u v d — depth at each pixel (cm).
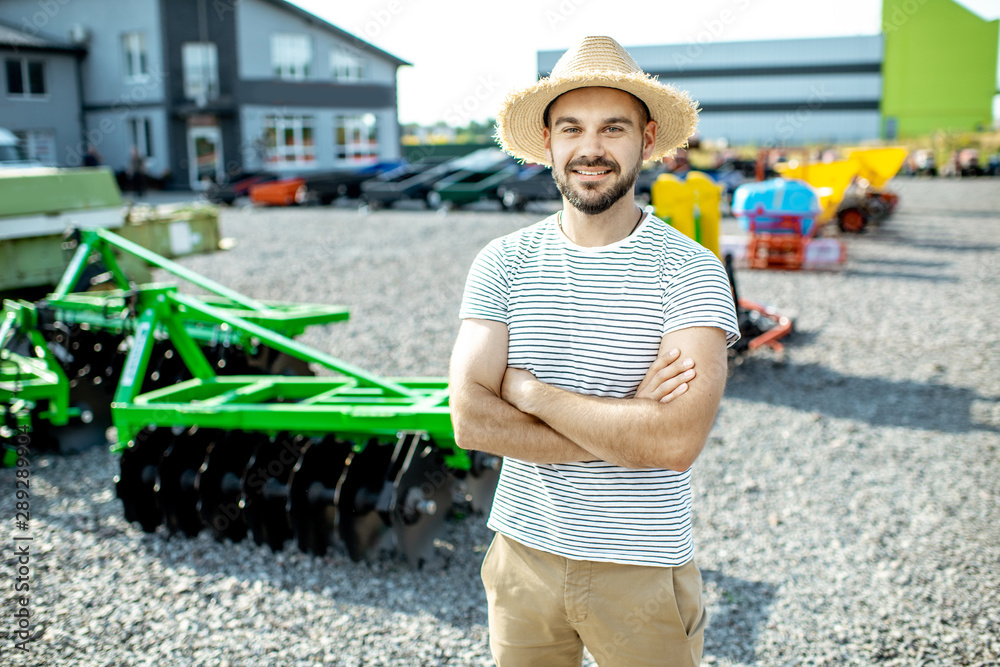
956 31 4625
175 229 812
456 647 291
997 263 1166
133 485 373
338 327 801
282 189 2216
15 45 2691
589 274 165
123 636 296
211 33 2798
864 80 4816
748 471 450
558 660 181
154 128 2869
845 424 524
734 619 307
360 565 352
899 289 983
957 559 348
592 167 164
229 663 280
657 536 163
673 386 153
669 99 171
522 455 165
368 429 350
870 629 298
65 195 648
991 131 4428
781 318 709
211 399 388
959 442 489
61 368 473
